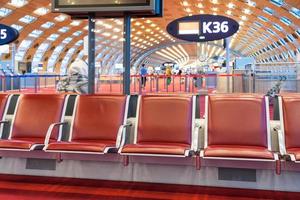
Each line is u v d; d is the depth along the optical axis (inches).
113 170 155.2
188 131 146.0
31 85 761.0
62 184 150.3
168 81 554.6
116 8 168.2
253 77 410.6
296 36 1160.8
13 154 159.3
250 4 1029.8
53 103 162.6
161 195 137.5
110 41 261.4
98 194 138.6
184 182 148.9
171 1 1101.7
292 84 393.4
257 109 143.4
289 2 884.6
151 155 129.3
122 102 156.4
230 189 143.6
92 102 158.6
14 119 163.0
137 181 153.0
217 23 198.1
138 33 1635.1
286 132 140.1
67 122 160.2
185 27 201.9
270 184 142.0
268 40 1449.3
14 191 141.6
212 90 478.9
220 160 142.4
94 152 133.6
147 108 152.0
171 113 149.3
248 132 140.8
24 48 1307.8
